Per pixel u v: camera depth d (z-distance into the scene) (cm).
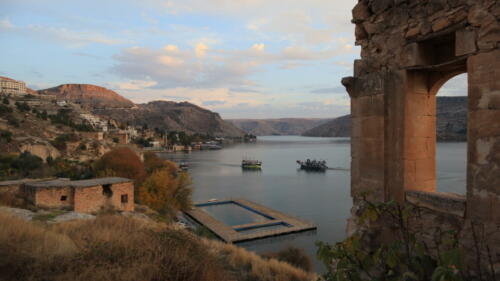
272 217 4025
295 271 1243
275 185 7075
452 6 448
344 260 361
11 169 4391
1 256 595
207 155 15900
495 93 394
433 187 559
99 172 4041
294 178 8200
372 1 589
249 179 8031
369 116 592
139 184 3916
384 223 562
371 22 596
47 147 6762
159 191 3659
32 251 648
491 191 399
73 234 959
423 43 515
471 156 425
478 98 414
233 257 1222
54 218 1608
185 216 4178
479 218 413
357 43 640
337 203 5166
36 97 15988
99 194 2528
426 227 497
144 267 610
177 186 4034
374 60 591
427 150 552
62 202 2380
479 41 412
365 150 601
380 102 564
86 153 7869
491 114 399
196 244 830
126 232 941
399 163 536
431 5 480
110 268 593
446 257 296
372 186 584
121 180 2725
